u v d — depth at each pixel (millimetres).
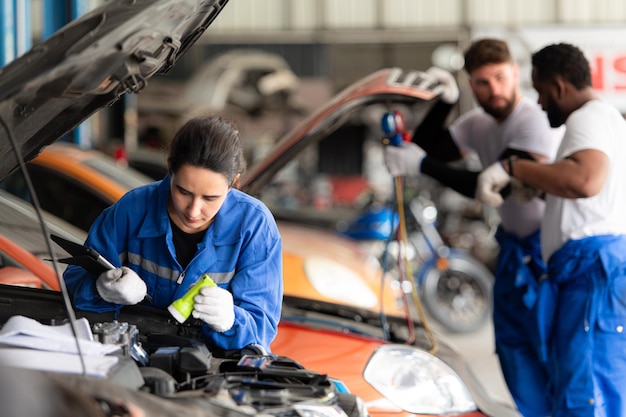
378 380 3811
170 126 13633
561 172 3967
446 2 13711
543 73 4191
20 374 1812
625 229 4066
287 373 2449
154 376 2297
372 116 15633
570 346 4012
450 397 3871
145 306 2893
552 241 4172
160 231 2914
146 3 2361
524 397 4637
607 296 3969
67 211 5699
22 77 2230
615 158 4027
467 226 11711
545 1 13352
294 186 14312
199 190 2625
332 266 6652
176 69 14148
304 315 4695
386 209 10375
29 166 5828
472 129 4969
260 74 13609
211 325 2689
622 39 10438
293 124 14266
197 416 2008
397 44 14336
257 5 14219
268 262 2918
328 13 14109
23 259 4031
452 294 9039
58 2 7965
